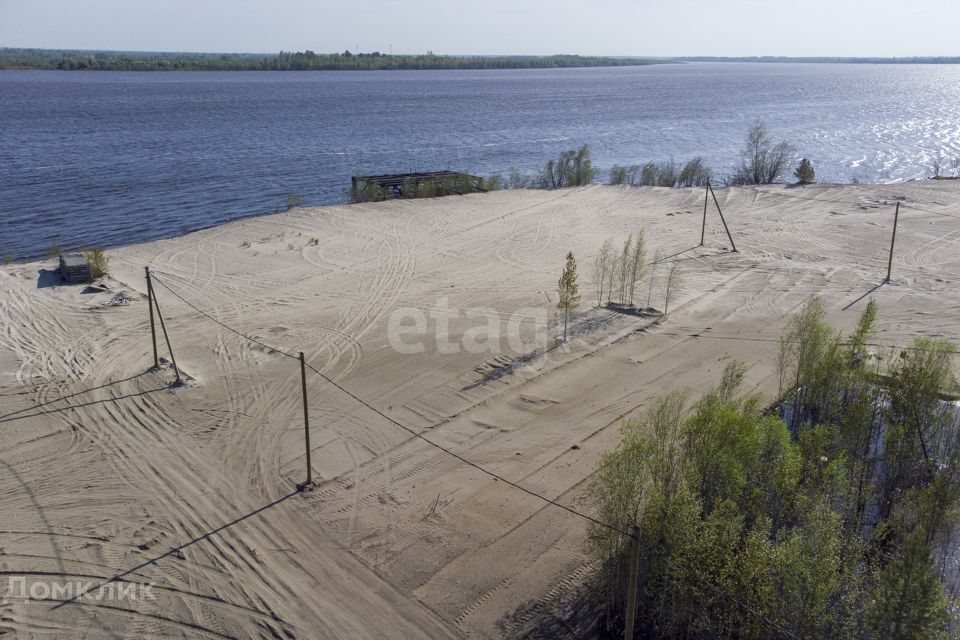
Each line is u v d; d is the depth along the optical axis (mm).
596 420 22156
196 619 14227
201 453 20156
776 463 14867
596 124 137375
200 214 58438
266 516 17469
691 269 38406
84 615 14242
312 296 33469
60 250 46812
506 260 39844
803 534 12883
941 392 19469
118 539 16578
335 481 18906
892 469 17672
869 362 23438
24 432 21141
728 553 12570
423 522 17266
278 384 24469
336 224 46812
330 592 15023
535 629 14086
